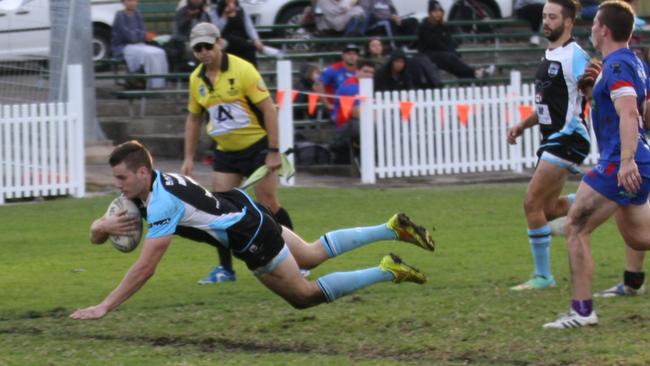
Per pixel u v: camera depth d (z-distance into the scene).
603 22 26.86
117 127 67.12
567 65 31.33
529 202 32.25
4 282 34.81
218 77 34.66
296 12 77.12
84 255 39.53
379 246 40.25
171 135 65.62
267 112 34.66
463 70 69.81
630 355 23.98
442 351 24.97
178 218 25.62
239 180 35.69
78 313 24.80
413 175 60.16
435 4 69.75
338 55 70.81
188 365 23.86
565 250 39.03
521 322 27.77
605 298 30.69
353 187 56.66
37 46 57.06
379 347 25.58
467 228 44.06
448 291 32.28
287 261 26.89
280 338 26.75
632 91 26.25
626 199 26.94
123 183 25.41
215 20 64.81
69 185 53.94
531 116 34.09
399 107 59.47
